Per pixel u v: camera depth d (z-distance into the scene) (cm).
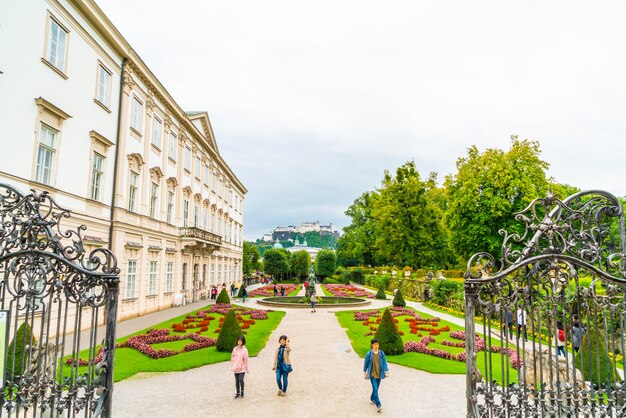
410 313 2525
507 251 576
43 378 548
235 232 5784
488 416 552
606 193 585
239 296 3872
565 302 556
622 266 571
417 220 4534
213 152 4125
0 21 1295
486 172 3425
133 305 2298
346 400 931
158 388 1005
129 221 2255
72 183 1719
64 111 1638
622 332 543
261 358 1359
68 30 1677
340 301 3431
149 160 2545
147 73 2409
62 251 565
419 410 866
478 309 590
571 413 525
